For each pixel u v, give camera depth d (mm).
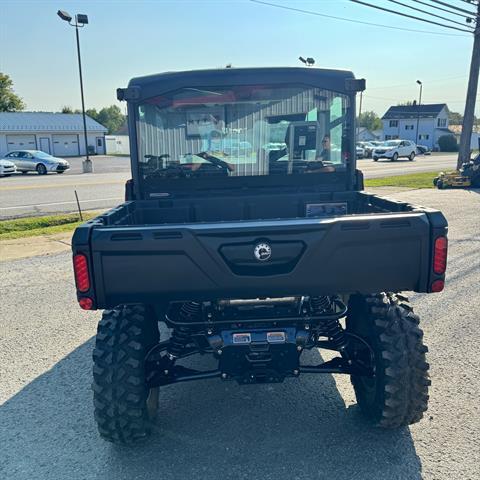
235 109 4398
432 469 3180
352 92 4406
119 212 3900
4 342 5406
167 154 4500
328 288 3027
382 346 3250
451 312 5953
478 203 15016
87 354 5078
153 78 4297
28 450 3523
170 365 3455
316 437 3557
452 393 4094
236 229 2910
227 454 3400
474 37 22297
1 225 12609
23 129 59125
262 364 3262
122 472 3256
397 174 27984
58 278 7879
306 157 4562
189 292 2977
